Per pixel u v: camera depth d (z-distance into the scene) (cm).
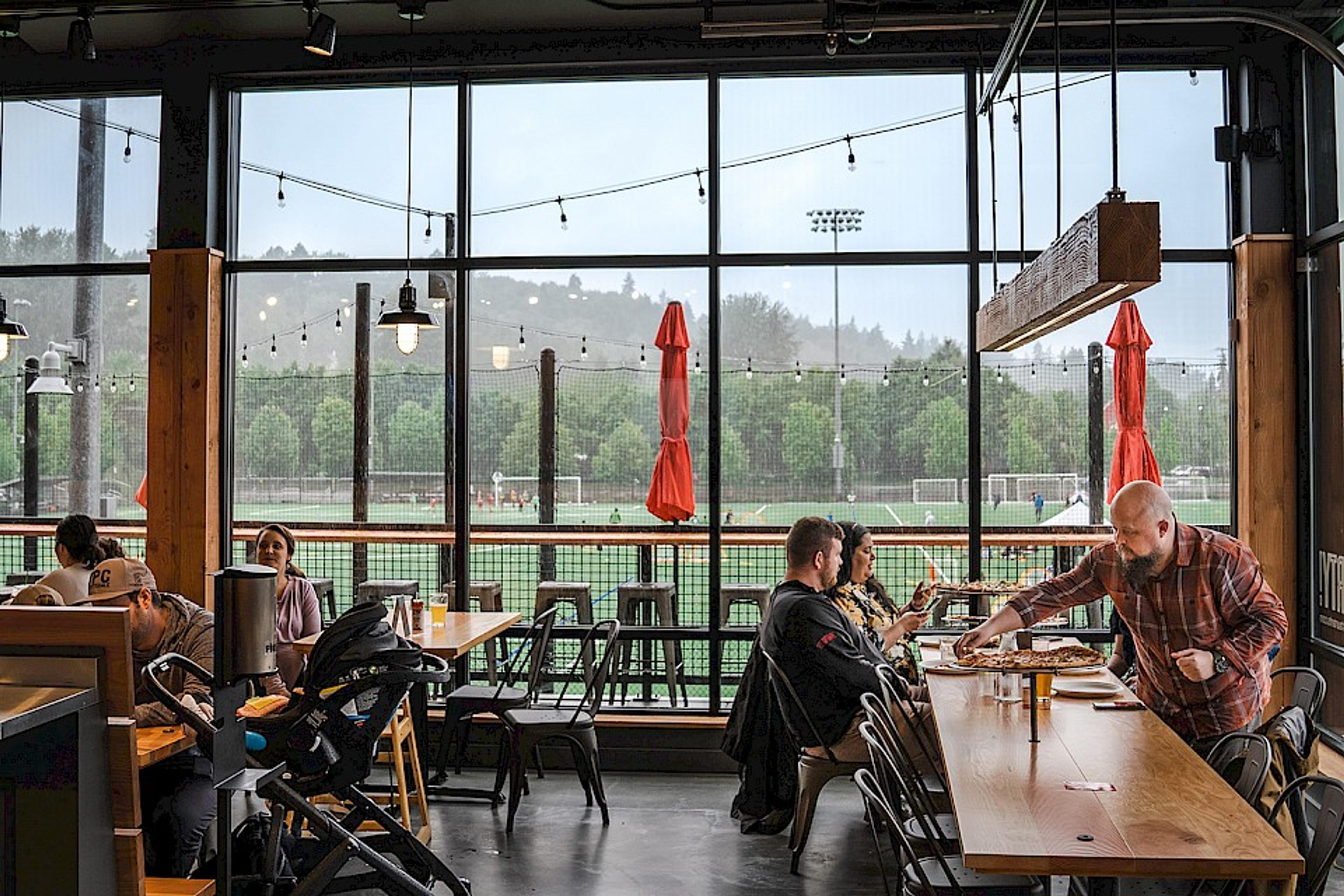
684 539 655
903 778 340
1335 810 270
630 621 656
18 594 371
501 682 661
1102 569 443
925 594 571
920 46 629
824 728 470
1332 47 496
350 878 385
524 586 663
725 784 611
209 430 653
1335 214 580
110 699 306
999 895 321
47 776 296
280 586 570
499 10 613
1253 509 605
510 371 666
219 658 325
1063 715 396
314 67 654
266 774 354
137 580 395
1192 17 511
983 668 368
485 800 573
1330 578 580
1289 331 606
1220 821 272
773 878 463
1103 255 301
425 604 602
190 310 652
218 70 658
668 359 658
